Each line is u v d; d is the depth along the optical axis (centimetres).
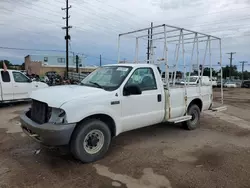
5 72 1009
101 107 401
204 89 677
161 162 408
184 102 591
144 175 357
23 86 1066
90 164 395
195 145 510
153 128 652
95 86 457
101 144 414
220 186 327
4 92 995
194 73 805
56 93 396
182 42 619
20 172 361
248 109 1191
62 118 359
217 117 880
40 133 357
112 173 362
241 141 552
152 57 710
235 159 430
